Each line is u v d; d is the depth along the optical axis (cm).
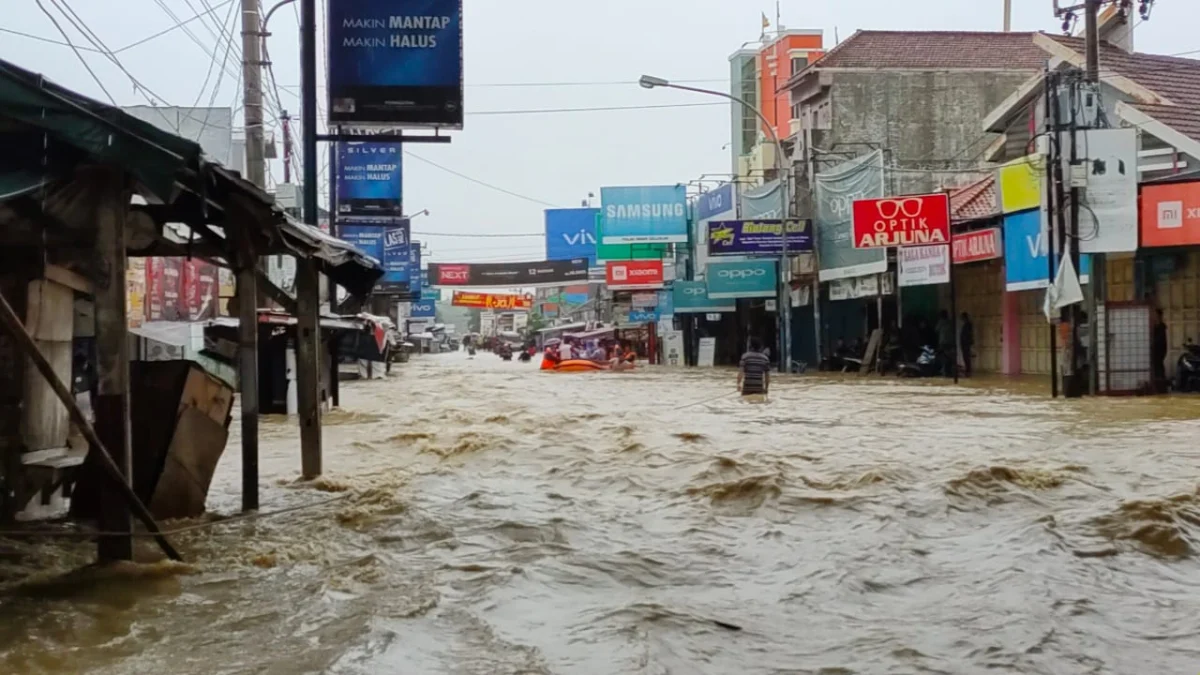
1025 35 4159
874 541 744
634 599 599
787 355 3388
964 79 3922
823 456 1169
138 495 841
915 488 941
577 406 2083
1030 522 784
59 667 470
